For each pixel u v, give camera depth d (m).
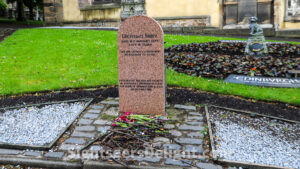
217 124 4.70
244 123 4.80
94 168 3.43
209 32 17.08
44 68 8.31
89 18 20.36
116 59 9.19
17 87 6.77
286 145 4.02
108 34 13.53
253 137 4.27
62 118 4.95
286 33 15.48
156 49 4.88
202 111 5.29
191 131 4.37
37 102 5.83
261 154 3.71
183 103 5.69
